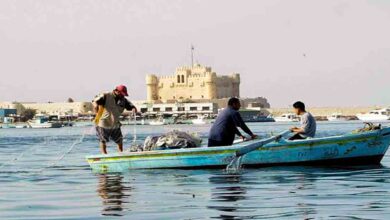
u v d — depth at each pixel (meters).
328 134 111.94
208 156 34.19
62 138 119.12
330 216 19.30
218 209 21.09
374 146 35.78
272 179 29.42
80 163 43.22
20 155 55.38
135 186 27.97
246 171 33.09
